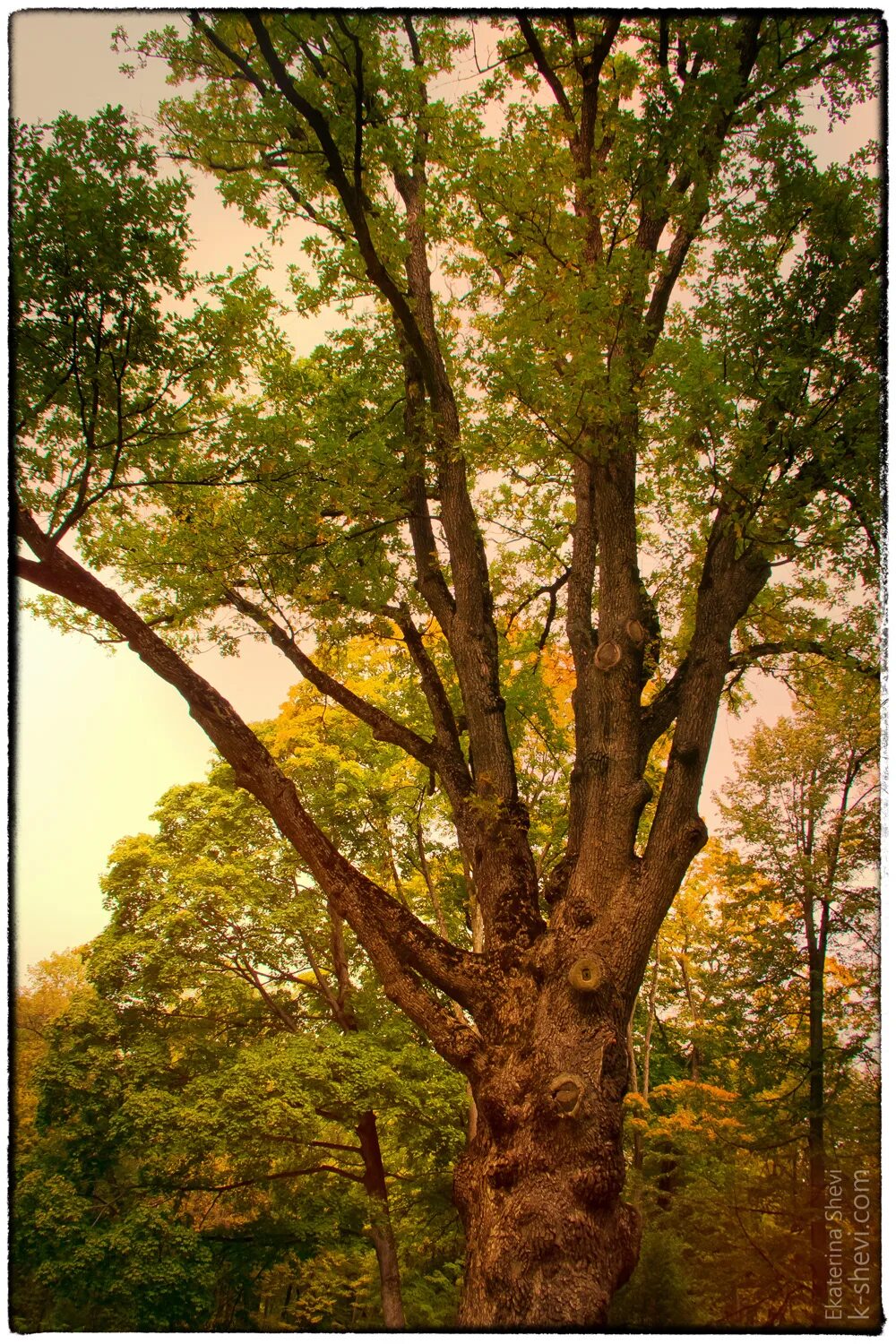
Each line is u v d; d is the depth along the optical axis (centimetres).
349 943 1723
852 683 1084
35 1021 1572
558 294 827
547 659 1588
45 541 817
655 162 816
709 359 711
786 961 1603
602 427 847
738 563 870
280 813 852
